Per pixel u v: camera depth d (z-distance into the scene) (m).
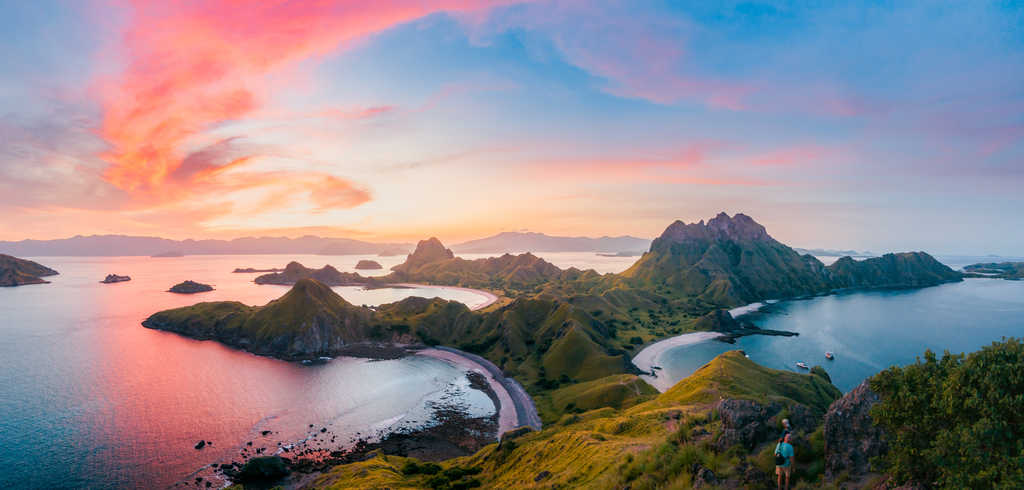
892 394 19.62
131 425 126.94
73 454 108.31
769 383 109.12
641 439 52.19
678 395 102.81
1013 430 15.61
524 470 60.69
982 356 17.16
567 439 61.81
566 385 164.38
